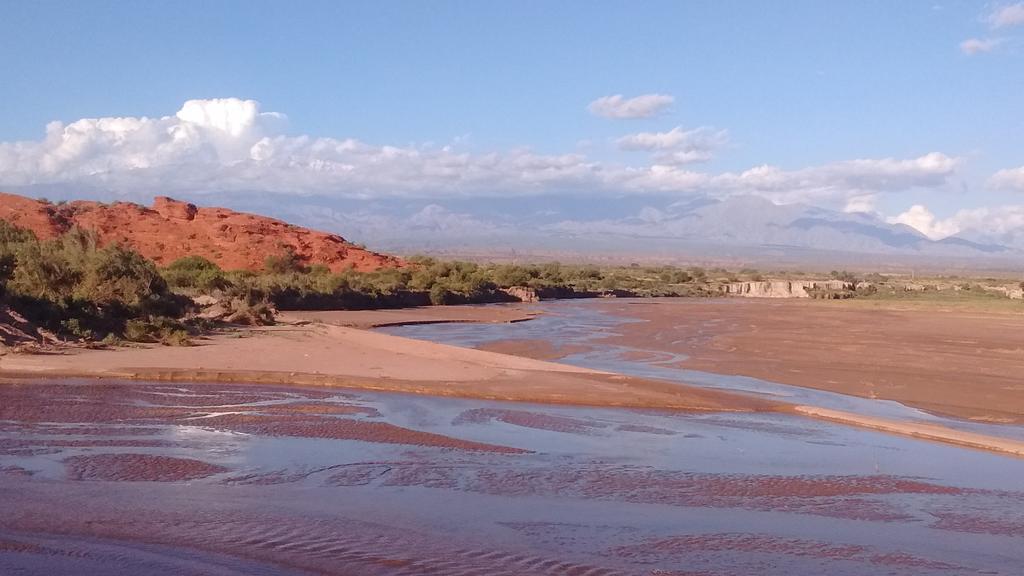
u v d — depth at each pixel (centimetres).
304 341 3372
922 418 2331
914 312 7662
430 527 1105
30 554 927
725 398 2389
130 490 1211
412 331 4875
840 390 2831
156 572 890
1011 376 3212
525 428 1861
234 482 1288
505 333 4816
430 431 1775
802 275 18988
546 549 1041
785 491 1409
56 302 3070
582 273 13288
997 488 1496
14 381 2144
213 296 5378
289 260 8825
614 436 1819
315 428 1733
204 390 2177
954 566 1062
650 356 3719
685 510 1263
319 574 913
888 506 1344
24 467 1312
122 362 2494
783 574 1002
